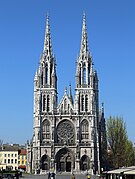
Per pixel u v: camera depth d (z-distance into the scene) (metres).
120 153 178.00
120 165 176.88
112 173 84.12
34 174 191.25
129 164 182.88
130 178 77.25
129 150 186.25
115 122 180.75
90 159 199.00
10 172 139.12
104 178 110.12
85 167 199.88
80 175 184.12
